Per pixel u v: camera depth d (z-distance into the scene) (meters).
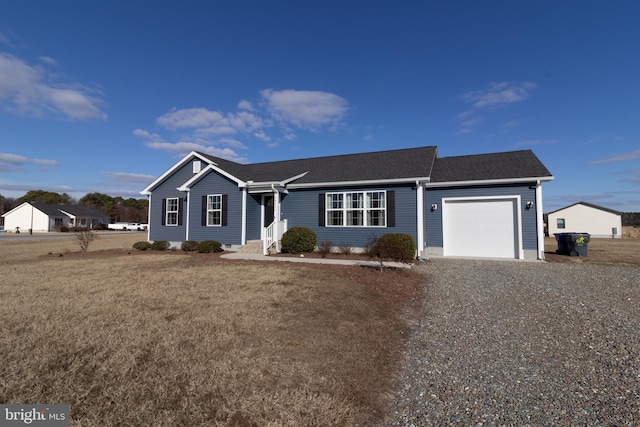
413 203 13.21
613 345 4.43
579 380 3.51
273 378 3.41
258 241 14.83
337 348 4.25
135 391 3.09
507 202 13.02
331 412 2.88
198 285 7.46
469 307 6.27
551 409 2.98
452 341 4.64
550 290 7.44
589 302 6.48
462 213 13.59
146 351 3.90
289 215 15.31
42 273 9.13
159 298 6.30
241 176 15.70
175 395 3.06
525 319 5.54
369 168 15.07
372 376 3.59
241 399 3.01
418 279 8.73
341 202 14.41
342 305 6.11
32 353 3.76
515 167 13.52
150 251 15.60
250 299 6.25
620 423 2.76
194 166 16.80
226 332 4.56
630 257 13.48
